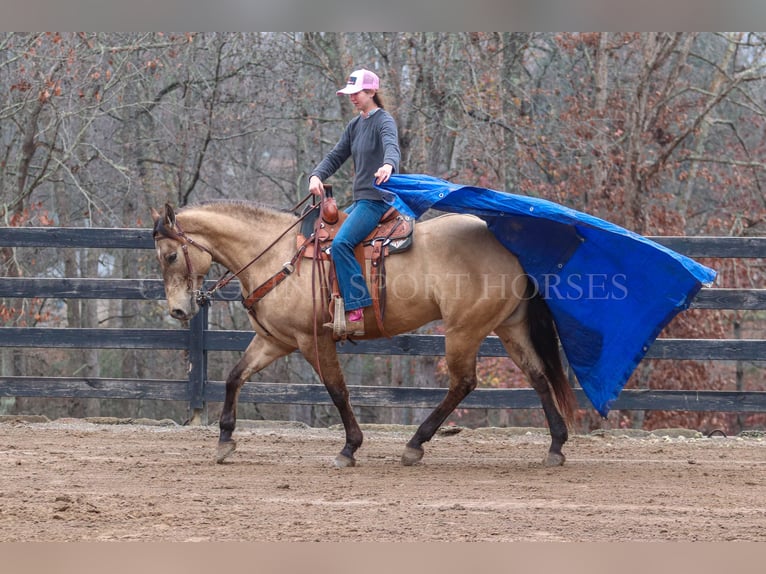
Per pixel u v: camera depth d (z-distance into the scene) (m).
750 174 24.00
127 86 20.78
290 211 8.86
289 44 20.30
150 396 11.31
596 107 20.00
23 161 19.47
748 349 10.69
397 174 8.07
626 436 10.91
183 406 24.97
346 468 8.61
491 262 8.37
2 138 21.86
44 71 18.89
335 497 7.29
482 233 8.44
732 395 10.77
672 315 8.51
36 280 11.23
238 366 8.87
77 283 11.23
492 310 8.40
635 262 8.39
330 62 20.38
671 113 21.47
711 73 24.17
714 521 6.61
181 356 24.39
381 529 6.28
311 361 8.55
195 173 20.42
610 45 20.45
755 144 25.78
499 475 8.34
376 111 8.30
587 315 8.65
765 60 21.95
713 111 24.83
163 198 22.20
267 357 8.88
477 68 18.78
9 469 8.38
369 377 26.88
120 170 19.00
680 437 10.91
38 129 21.42
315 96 21.62
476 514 6.75
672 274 8.34
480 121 18.45
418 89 18.12
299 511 6.79
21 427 10.97
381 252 8.31
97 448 9.63
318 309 8.34
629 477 8.29
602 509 6.95
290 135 23.78
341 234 8.23
